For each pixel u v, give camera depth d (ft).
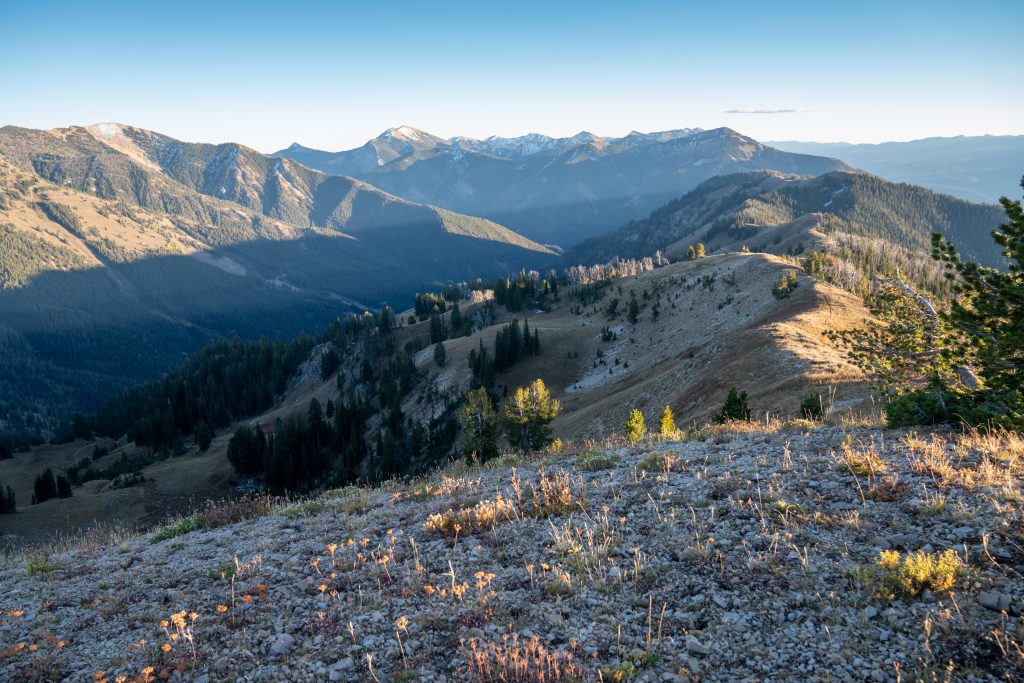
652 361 474.90
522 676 22.43
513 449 233.14
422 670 23.77
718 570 28.94
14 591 41.29
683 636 24.16
